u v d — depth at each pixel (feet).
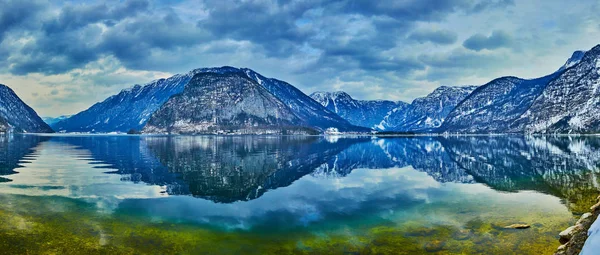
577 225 77.82
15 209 112.57
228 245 83.87
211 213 112.78
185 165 250.16
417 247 81.00
